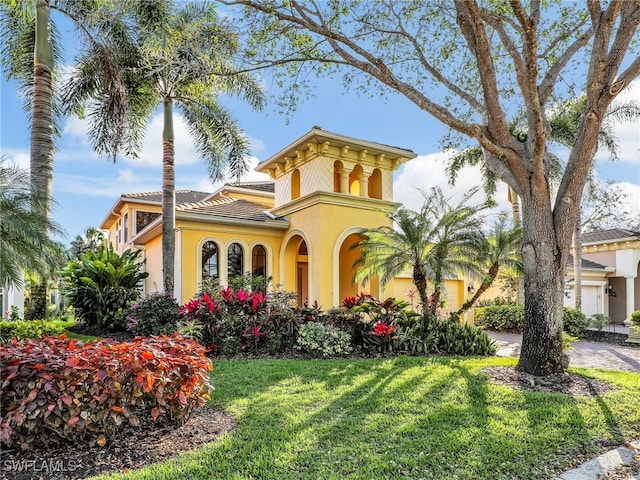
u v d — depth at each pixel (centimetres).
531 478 415
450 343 1130
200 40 953
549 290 810
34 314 1248
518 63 840
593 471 433
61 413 429
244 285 1502
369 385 736
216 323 1072
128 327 1248
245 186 2606
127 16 1284
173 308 1247
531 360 807
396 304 1223
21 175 852
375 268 1292
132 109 1459
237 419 558
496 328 1953
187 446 466
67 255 1034
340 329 1142
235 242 1697
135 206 2452
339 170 1722
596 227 2644
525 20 707
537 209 828
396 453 455
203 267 1631
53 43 1268
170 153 1495
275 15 874
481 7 893
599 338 1719
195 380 507
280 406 614
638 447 498
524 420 566
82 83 1356
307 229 1666
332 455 448
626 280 2547
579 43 945
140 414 540
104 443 446
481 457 452
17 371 421
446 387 721
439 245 1209
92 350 473
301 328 1093
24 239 793
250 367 883
